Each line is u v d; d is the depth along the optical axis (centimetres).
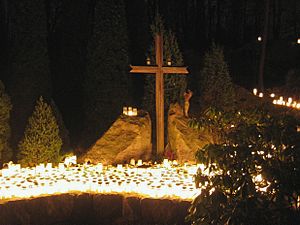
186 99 1288
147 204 898
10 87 1370
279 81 2294
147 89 1426
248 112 554
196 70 1998
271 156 493
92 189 981
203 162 514
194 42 2747
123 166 1184
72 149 1372
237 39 2844
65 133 1298
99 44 1418
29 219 899
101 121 1412
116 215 930
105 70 1413
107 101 1414
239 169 488
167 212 883
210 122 571
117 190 974
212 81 1579
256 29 2805
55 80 1596
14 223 884
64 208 930
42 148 1164
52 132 1181
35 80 1368
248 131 495
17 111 1351
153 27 1447
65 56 1559
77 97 1565
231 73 2381
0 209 870
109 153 1200
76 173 1098
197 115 1523
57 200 927
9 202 884
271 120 509
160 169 1133
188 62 2088
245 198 482
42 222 912
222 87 1577
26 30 1362
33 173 1101
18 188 949
